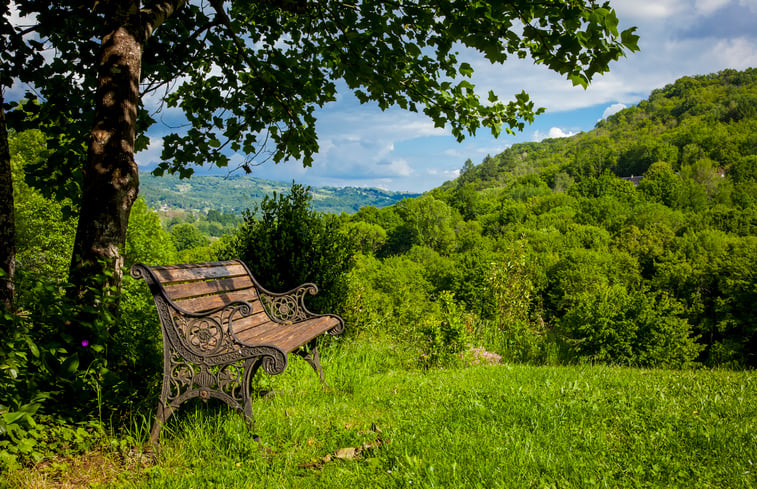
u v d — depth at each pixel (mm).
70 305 3240
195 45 5801
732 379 5066
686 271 52812
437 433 3094
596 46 3670
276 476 2490
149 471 2557
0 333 2646
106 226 3545
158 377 3820
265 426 3162
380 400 4129
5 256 3225
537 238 77688
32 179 5441
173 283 3395
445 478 2449
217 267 4195
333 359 5711
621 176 164250
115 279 3568
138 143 5988
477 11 4164
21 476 2318
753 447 2879
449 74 5797
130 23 3697
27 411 2459
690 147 145750
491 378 5082
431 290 58406
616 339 12219
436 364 6531
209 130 6523
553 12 3869
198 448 2846
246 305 3123
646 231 67625
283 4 5059
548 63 4102
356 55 5125
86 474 2486
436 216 115812
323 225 7207
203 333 3100
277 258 6688
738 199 100375
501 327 10133
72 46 5434
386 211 123938
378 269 61281
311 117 6676
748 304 47469
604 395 4121
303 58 6484
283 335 3941
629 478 2482
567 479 2486
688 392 4324
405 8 4895
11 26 4949
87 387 3139
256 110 6660
